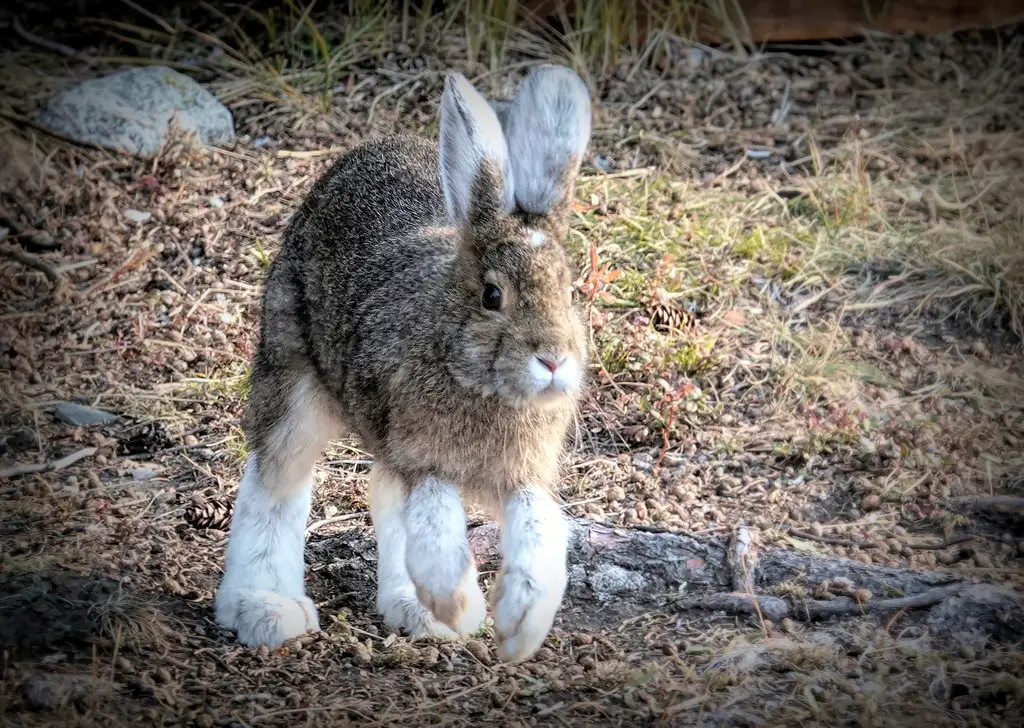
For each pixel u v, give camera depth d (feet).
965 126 50.70
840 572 31.42
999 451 36.86
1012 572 31.76
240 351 40.91
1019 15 55.06
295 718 26.27
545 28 55.26
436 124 50.06
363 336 27.89
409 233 28.78
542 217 26.99
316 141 50.06
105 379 40.32
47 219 46.26
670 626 30.22
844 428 37.14
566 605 31.07
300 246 30.78
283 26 55.67
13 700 25.79
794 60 54.39
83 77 52.80
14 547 31.94
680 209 45.98
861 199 46.55
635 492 35.83
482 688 27.76
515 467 27.02
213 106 50.31
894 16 55.06
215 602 30.42
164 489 35.60
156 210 46.70
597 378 39.50
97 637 28.50
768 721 26.32
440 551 26.07
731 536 32.45
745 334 41.45
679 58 53.93
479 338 25.61
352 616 30.99
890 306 42.68
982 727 26.11
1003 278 42.75
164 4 56.59
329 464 37.17
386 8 55.36
